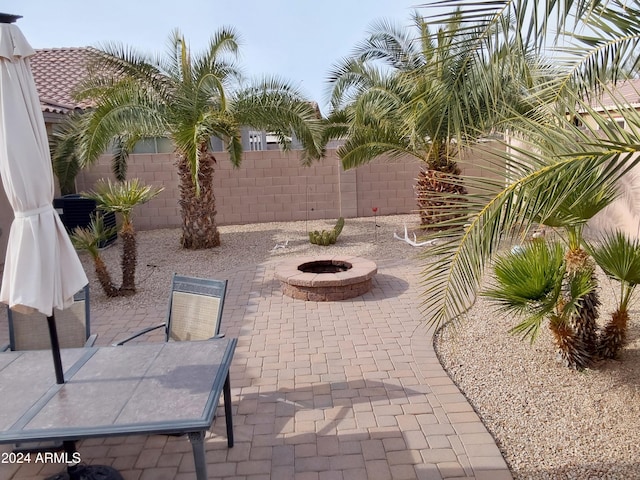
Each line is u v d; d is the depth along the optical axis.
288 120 10.25
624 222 8.59
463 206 2.89
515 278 4.14
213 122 9.44
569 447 3.57
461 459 3.44
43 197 3.02
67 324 4.34
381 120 10.43
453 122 3.43
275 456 3.55
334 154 14.16
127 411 2.64
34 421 2.58
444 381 4.61
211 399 2.75
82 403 2.76
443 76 3.38
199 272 9.30
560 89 4.01
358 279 7.30
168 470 3.45
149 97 9.72
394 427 3.86
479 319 6.21
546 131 2.94
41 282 2.92
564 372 4.67
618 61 3.75
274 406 4.24
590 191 2.90
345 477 3.30
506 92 3.83
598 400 4.16
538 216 2.75
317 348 5.50
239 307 7.11
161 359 3.33
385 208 14.75
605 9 3.13
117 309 7.27
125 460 3.57
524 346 5.32
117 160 12.14
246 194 14.34
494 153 2.93
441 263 3.01
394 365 4.99
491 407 4.17
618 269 4.25
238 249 11.20
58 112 11.59
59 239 3.16
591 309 4.65
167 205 14.17
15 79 2.90
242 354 5.39
